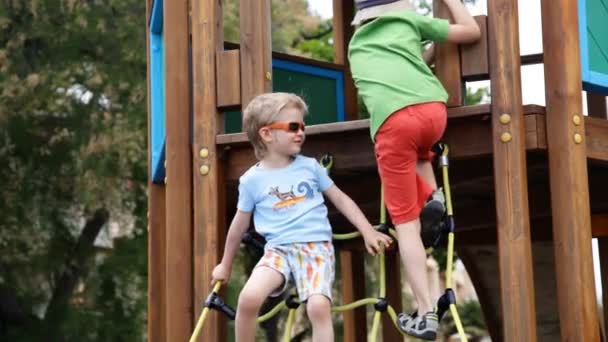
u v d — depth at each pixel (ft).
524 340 30.19
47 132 103.91
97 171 100.01
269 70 34.83
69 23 102.78
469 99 99.71
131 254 106.22
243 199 31.35
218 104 34.83
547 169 37.47
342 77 51.39
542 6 32.17
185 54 37.11
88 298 106.32
